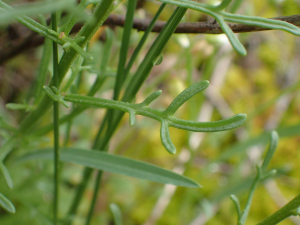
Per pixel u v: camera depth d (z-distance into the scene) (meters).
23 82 0.27
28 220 0.19
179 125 0.09
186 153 0.27
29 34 0.16
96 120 0.27
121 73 0.13
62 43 0.10
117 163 0.13
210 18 0.21
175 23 0.10
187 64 0.19
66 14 0.14
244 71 0.37
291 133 0.20
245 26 0.11
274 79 0.37
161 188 0.26
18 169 0.21
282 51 0.37
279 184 0.31
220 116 0.33
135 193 0.27
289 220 0.27
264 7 0.30
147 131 0.30
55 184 0.13
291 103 0.35
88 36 0.10
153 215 0.25
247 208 0.12
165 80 0.30
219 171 0.30
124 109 0.10
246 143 0.21
